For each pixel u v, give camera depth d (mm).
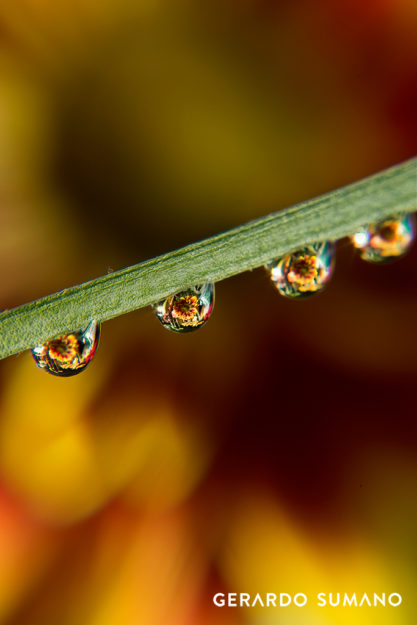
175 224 109
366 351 107
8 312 81
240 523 102
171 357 109
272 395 107
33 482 102
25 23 106
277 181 108
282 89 106
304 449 104
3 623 97
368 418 105
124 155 109
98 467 103
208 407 106
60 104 108
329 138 107
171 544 102
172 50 107
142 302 82
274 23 106
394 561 100
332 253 83
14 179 108
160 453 104
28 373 104
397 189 81
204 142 108
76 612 98
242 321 111
